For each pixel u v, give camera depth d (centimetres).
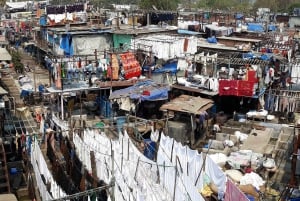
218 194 1435
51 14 4241
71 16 4238
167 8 7294
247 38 4138
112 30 3516
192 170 1575
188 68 2808
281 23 6172
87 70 2650
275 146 2077
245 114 2586
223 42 3981
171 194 1405
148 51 2838
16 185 2080
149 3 7162
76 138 1975
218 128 2388
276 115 2578
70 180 1703
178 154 1648
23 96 3112
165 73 2842
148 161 1565
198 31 4616
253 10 9200
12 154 2277
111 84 2583
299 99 2489
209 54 3123
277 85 2917
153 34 3456
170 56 2861
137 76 2734
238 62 2750
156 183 1437
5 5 8438
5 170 2022
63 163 2042
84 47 3409
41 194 1788
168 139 1720
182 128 2259
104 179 1669
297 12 7075
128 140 1709
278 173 1847
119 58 2659
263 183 1639
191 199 1244
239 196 1231
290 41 3997
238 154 1892
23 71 3925
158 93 2416
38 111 2747
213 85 2534
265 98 2647
